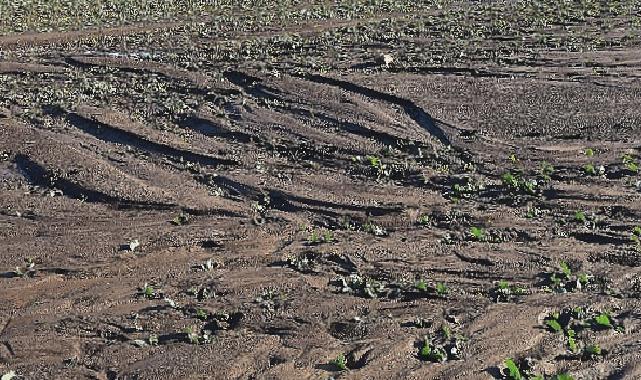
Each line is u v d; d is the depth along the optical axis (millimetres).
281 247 13258
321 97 19641
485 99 19609
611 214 14133
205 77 20984
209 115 18484
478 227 13758
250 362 10438
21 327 11250
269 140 17375
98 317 11453
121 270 12648
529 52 23312
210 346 10750
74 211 14500
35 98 19438
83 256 13039
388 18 28094
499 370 10180
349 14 28828
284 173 15914
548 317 11227
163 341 10914
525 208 14383
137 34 25984
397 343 10742
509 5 29906
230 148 17047
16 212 14406
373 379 10094
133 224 14047
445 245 13195
